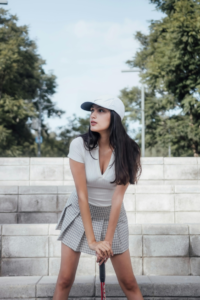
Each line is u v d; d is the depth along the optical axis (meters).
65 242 2.55
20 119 22.61
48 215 5.59
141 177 7.81
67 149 32.41
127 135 2.46
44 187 5.62
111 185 2.46
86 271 3.66
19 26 22.03
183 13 14.84
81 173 2.42
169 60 15.62
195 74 16.02
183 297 3.28
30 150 27.67
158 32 17.33
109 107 2.35
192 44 14.88
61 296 2.53
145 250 3.71
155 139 20.70
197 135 17.61
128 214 5.52
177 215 5.50
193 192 5.50
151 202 5.52
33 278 3.52
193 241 3.71
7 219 5.59
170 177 7.79
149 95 24.12
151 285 3.29
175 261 3.69
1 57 18.91
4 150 20.20
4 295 3.25
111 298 3.25
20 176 7.92
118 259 2.55
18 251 3.69
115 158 2.39
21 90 22.78
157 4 18.97
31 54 22.58
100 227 2.54
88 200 2.54
